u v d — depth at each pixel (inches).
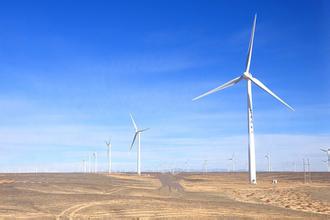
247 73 5442.9
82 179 6796.3
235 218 2573.8
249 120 5767.7
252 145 5866.1
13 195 3454.7
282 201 3897.6
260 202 3786.9
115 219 2394.2
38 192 3875.5
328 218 2714.1
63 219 2349.9
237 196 4357.8
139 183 6284.5
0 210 2593.5
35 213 2519.7
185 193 4503.0
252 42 5344.5
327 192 4810.5
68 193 3909.9
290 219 2620.6
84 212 2596.0
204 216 2581.2
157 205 2950.3
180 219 2480.3
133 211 2679.6
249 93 5570.9
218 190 5024.6
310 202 3804.1
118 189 4653.1
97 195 3590.1
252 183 5885.8
